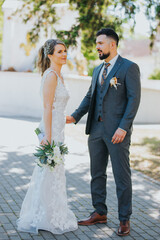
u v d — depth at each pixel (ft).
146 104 46.57
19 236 11.72
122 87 12.10
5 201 15.08
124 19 24.88
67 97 12.50
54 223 12.15
